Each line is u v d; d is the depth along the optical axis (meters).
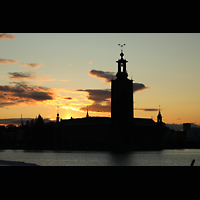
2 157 151.00
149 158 140.50
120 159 133.88
